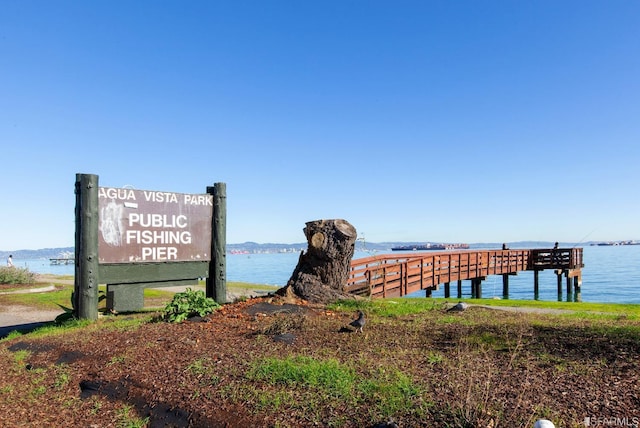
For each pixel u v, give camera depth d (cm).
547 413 410
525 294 4181
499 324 805
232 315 914
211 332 785
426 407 433
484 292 4441
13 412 543
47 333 918
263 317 889
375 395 468
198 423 461
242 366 580
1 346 852
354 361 586
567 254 3350
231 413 463
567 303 1371
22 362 721
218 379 545
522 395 452
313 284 1145
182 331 802
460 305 1034
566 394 454
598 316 973
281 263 13875
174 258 1116
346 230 1173
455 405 432
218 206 1170
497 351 624
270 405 467
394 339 707
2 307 1570
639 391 455
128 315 1091
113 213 1039
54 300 1719
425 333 748
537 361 568
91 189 1005
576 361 563
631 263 9525
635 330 713
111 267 1040
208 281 1177
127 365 631
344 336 730
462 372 530
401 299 1491
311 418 436
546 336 695
